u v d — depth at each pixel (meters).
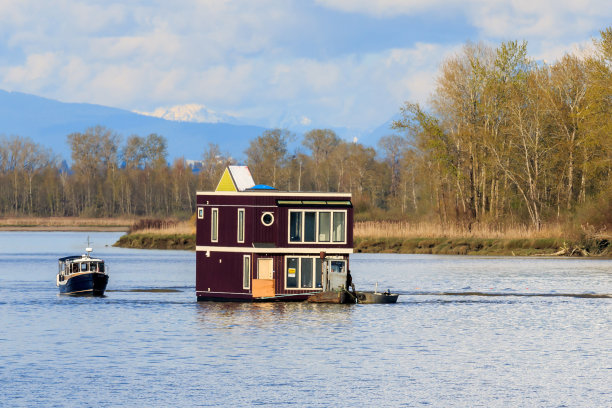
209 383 148.50
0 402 135.38
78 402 135.38
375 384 148.25
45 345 185.25
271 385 147.12
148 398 138.00
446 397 139.50
